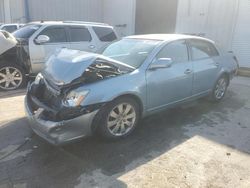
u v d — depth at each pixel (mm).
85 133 3521
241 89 7254
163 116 4965
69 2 15273
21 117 4746
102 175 3119
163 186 2939
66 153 3568
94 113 3504
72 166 3285
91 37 7797
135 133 4203
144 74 4051
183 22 11797
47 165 3301
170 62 4078
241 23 10023
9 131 4184
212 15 10766
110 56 4609
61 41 7250
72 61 3617
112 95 3623
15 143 3822
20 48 6609
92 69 3697
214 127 4535
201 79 5133
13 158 3441
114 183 2980
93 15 16297
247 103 5961
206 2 10859
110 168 3258
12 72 6590
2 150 3633
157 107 4375
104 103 3562
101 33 8055
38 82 4094
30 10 14211
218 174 3178
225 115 5137
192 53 5008
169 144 3875
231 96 6500
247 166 3361
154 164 3355
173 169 3258
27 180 3014
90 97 3461
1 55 6371
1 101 5680
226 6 10312
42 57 6941
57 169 3221
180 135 4180
